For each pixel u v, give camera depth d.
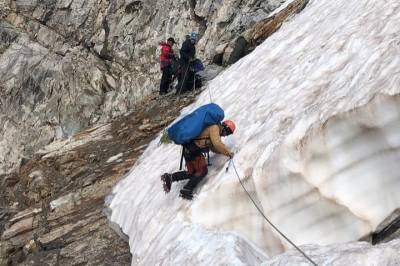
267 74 7.01
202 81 12.41
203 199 4.79
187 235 4.68
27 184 10.20
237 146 5.21
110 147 10.55
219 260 4.00
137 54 17.17
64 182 9.72
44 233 7.87
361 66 4.46
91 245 6.83
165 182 5.26
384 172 3.64
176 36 16.66
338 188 3.81
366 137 3.67
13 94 17.61
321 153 3.88
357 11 5.98
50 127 16.91
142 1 17.52
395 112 3.47
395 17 4.88
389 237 3.71
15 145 16.94
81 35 18.09
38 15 18.53
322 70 5.29
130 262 5.99
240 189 4.54
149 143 9.93
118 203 7.31
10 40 18.47
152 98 12.94
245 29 14.94
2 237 8.25
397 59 3.93
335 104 3.97
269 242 4.32
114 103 16.70
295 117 4.74
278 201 4.19
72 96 17.19
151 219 5.62
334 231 3.89
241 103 6.72
